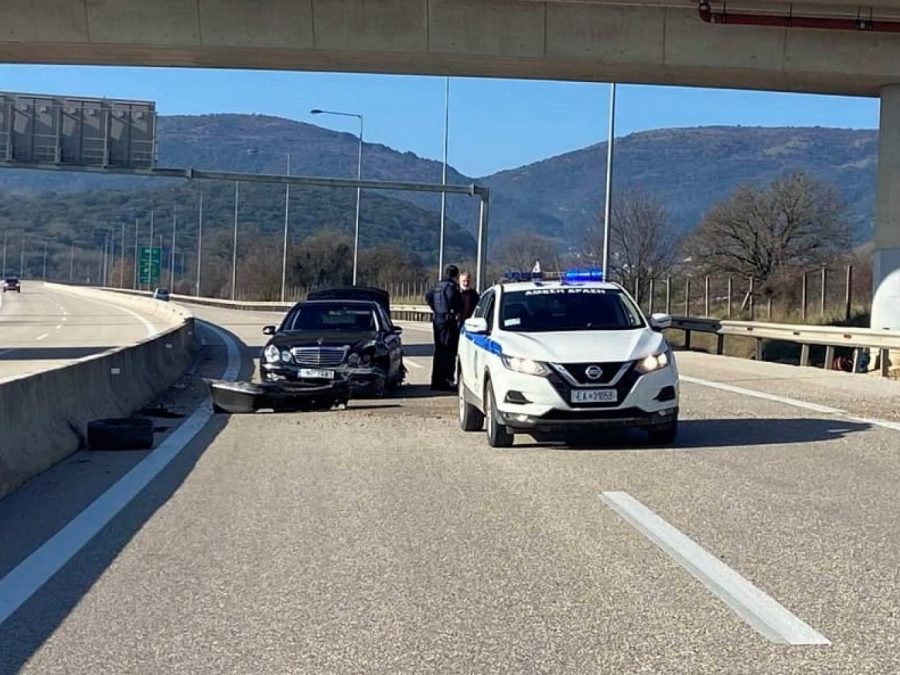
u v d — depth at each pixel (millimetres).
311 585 6402
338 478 10016
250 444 12336
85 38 22469
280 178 37375
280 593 6234
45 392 11391
